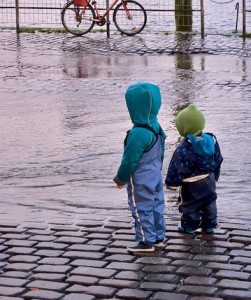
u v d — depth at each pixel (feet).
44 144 40.98
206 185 25.86
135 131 24.23
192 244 25.57
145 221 24.80
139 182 24.63
